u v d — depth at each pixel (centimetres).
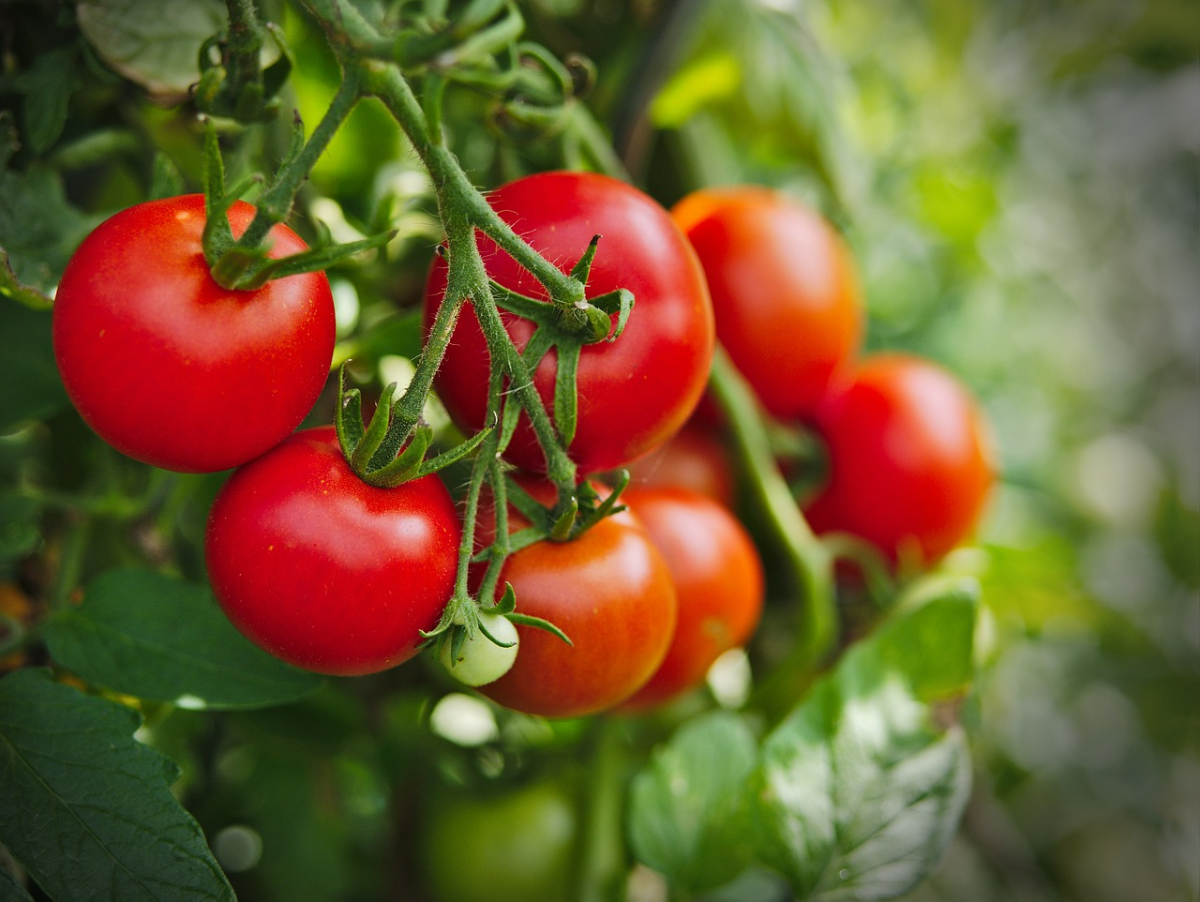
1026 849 73
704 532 39
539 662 31
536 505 31
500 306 30
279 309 28
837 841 38
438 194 28
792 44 51
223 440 28
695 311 31
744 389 44
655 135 51
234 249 27
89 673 33
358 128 41
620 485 30
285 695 33
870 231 70
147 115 39
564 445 30
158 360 27
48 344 38
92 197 44
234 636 33
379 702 47
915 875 38
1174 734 86
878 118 72
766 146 54
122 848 30
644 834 40
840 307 45
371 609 28
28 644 35
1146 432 103
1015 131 80
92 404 28
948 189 71
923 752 39
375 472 29
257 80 32
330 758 49
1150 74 90
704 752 41
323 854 49
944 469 48
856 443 49
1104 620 64
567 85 36
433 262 32
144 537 41
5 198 34
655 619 32
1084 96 94
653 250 31
